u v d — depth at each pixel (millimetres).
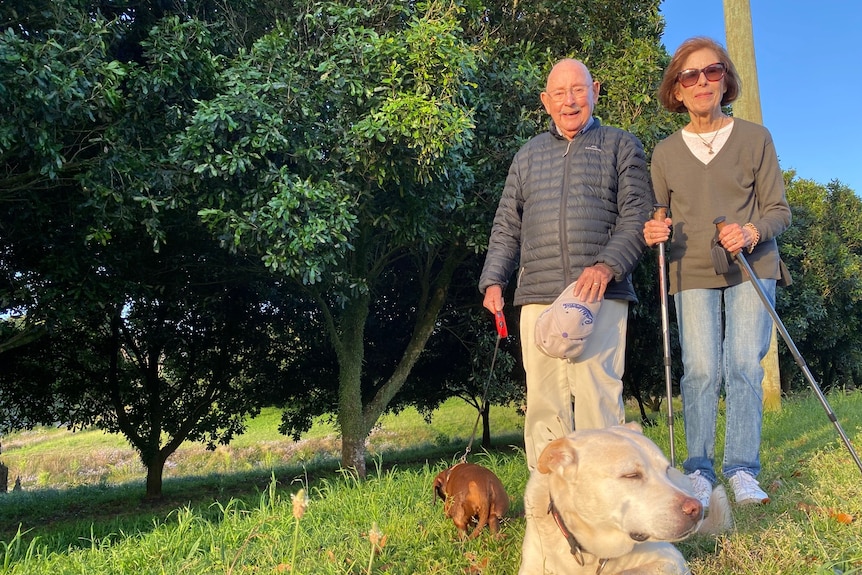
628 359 15398
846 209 24469
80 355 11742
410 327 14461
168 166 6914
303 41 8000
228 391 12984
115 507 11250
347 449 10070
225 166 6637
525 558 2684
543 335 3184
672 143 3926
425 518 3902
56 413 12109
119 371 11992
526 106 9242
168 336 11727
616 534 2361
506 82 8945
